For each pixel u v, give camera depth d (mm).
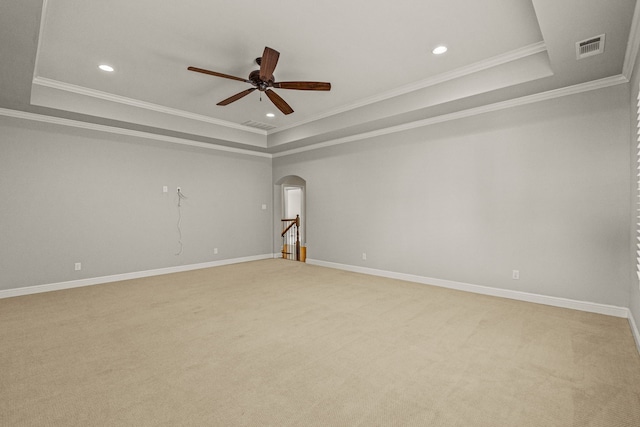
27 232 4188
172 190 5609
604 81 3145
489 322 3012
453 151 4273
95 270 4742
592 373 2061
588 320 3025
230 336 2707
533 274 3646
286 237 7727
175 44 2967
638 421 1591
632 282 2826
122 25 2650
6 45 2490
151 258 5340
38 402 1772
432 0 2348
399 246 4922
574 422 1590
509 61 3268
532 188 3633
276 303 3674
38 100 3828
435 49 3090
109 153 4895
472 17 2562
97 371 2117
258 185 7004
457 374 2070
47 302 3744
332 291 4215
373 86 4031
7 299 3896
